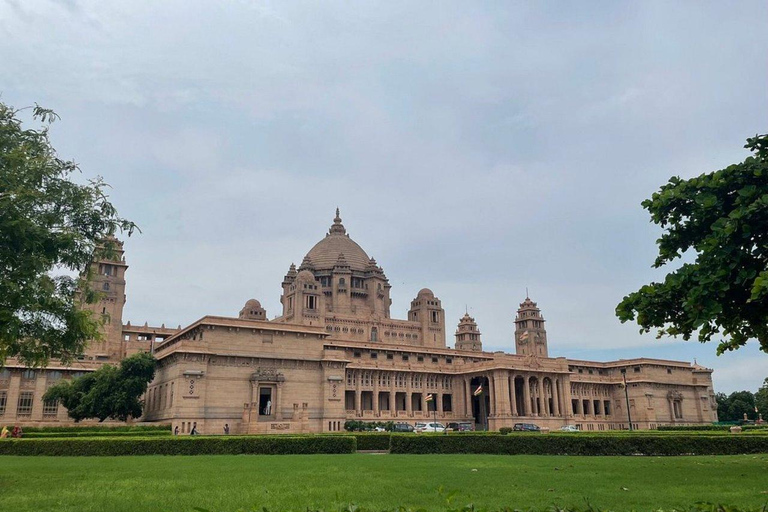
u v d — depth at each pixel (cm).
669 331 2783
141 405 9294
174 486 2669
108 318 3694
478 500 2239
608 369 16538
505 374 13112
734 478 2942
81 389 9362
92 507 2152
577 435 4984
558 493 2422
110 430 7762
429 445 5125
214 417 9081
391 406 13050
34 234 2938
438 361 14312
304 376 10144
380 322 16612
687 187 2784
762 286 2027
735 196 2688
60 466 3709
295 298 15588
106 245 3456
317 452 5084
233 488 2589
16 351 3378
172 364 9388
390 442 5216
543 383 14175
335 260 17725
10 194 2920
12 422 9850
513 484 2717
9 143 3200
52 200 3209
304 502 2191
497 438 5069
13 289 2786
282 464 3781
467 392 13775
